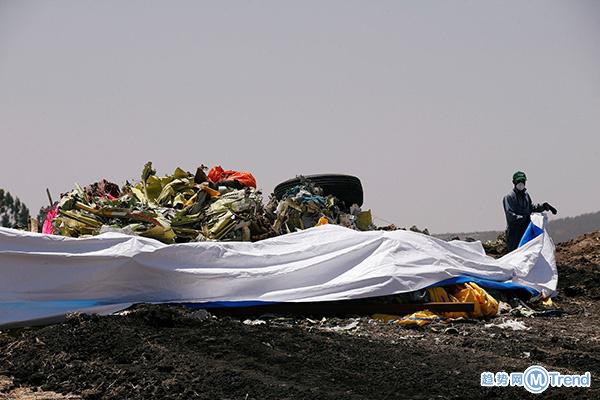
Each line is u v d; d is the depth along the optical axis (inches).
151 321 387.2
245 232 496.4
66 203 491.2
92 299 420.2
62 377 321.4
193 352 347.6
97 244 426.3
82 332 369.7
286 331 387.9
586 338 417.4
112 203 504.7
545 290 551.8
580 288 595.8
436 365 336.8
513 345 379.2
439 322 442.9
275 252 460.8
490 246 807.1
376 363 335.9
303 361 335.3
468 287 478.0
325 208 558.3
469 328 430.6
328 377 316.2
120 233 457.7
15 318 405.1
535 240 581.0
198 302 434.3
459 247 523.2
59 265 416.2
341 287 452.8
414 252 482.3
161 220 478.9
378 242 482.0
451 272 482.9
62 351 351.6
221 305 437.4
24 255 411.2
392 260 471.2
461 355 357.4
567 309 527.8
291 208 536.1
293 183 599.2
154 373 318.0
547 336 417.7
